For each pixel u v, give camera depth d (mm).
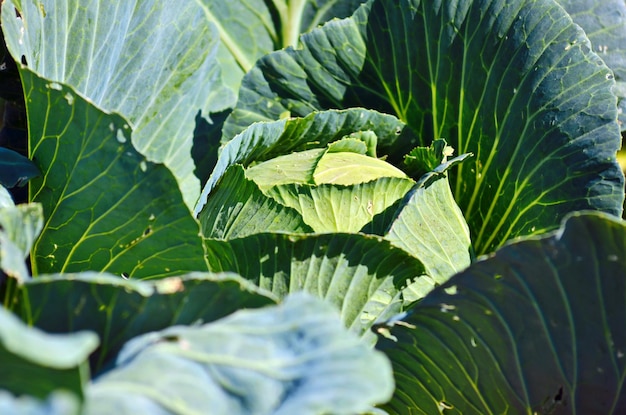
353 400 987
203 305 1044
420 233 1219
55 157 1150
